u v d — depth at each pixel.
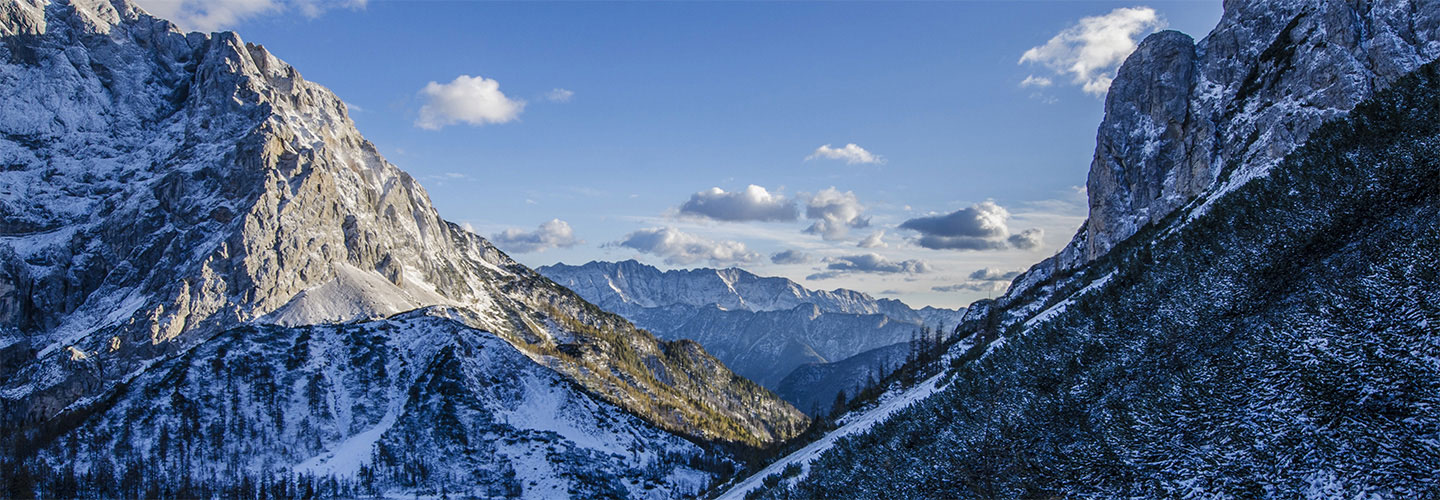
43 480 158.00
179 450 172.50
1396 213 45.62
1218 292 50.84
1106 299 63.12
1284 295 46.09
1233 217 60.59
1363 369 37.31
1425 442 32.78
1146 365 49.38
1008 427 53.16
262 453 178.62
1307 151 62.00
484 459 176.88
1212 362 45.03
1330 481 34.00
